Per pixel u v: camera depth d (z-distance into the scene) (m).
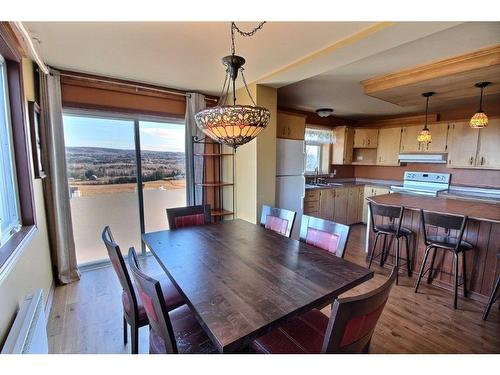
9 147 1.76
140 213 3.34
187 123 3.40
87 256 3.02
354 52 2.06
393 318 2.10
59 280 2.63
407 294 2.49
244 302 1.10
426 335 1.90
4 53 1.64
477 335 1.90
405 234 2.77
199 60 2.36
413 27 1.66
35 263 1.88
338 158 5.59
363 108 4.67
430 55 2.35
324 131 5.44
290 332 1.30
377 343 1.81
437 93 3.16
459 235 2.23
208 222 2.58
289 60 2.35
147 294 1.03
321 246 1.86
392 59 2.46
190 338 1.27
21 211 1.85
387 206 2.80
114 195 3.14
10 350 0.98
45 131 2.48
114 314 2.16
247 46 2.05
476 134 4.14
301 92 3.63
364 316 0.89
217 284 1.26
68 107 2.70
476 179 4.39
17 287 1.40
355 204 5.42
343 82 3.18
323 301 1.16
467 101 3.81
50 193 2.56
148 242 1.88
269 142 3.26
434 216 2.36
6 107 1.74
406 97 3.40
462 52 2.28
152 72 2.69
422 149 4.83
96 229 3.06
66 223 2.66
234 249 1.73
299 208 3.85
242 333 0.91
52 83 2.49
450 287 2.58
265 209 2.50
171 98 3.34
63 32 1.81
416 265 2.90
